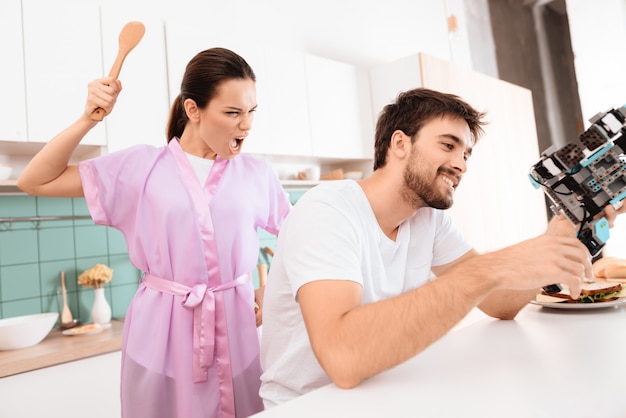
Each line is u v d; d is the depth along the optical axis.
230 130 1.20
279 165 2.88
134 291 2.28
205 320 1.20
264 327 0.94
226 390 1.22
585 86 3.82
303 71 2.73
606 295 1.05
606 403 0.58
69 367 1.64
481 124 0.90
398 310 0.67
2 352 1.65
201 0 2.62
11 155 2.05
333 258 0.74
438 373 0.69
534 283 0.70
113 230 2.24
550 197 0.77
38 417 1.56
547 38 4.24
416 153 0.85
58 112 1.84
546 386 0.61
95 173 1.21
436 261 1.14
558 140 4.20
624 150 0.71
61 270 2.10
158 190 1.22
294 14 3.10
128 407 1.20
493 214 3.43
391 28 3.77
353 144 2.98
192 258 1.21
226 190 1.28
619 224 3.58
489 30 4.45
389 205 0.92
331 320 0.69
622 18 3.66
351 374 0.65
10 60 1.74
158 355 1.18
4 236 1.97
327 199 0.83
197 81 1.17
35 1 1.81
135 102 2.02
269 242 2.71
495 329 0.92
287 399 0.86
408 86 3.00
